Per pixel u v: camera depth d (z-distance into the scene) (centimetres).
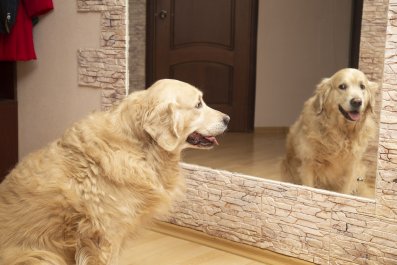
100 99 296
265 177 246
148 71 283
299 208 233
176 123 188
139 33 280
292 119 240
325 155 227
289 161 240
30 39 316
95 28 292
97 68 294
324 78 228
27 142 341
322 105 228
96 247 187
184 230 271
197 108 199
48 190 180
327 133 226
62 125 319
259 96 247
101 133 190
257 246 249
